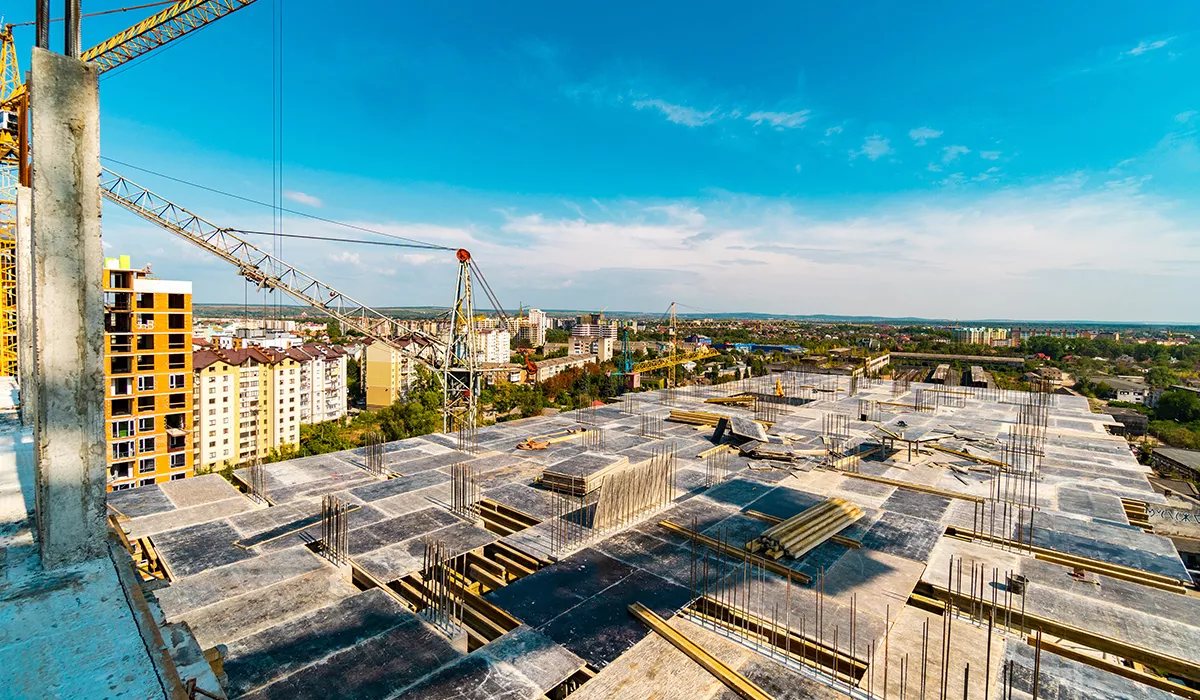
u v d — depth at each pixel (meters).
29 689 5.45
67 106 7.67
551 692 17.62
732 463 39.78
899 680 16.20
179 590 20.70
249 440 90.00
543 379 179.00
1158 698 15.55
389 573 22.55
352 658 16.47
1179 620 19.67
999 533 27.53
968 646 17.75
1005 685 15.60
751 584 21.73
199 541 25.08
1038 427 51.41
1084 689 15.89
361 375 155.25
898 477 36.53
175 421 63.81
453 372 64.31
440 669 16.11
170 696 5.63
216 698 6.39
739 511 29.38
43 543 7.75
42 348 7.54
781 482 34.88
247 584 21.20
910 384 81.31
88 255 7.86
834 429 50.78
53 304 7.62
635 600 20.55
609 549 24.92
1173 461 74.94
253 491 31.91
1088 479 36.47
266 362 92.44
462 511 29.33
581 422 52.31
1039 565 23.84
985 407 63.25
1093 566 24.22
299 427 98.88
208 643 17.19
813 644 17.89
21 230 14.98
